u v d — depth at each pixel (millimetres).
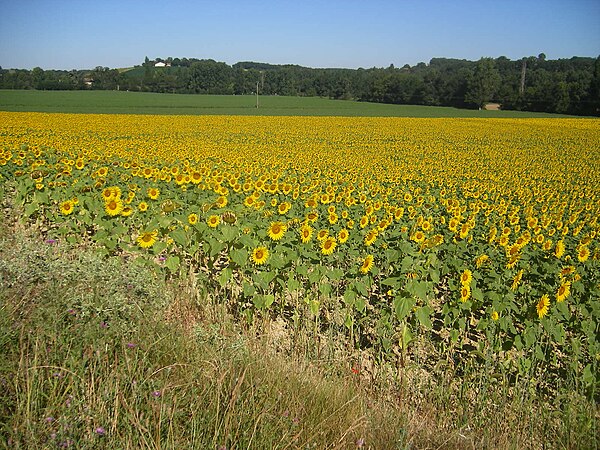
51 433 3096
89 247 7914
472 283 5828
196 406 3564
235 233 6230
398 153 30531
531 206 13859
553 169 25922
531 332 5324
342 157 27156
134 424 3219
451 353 6000
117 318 4297
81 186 9773
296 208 10750
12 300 4156
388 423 3986
